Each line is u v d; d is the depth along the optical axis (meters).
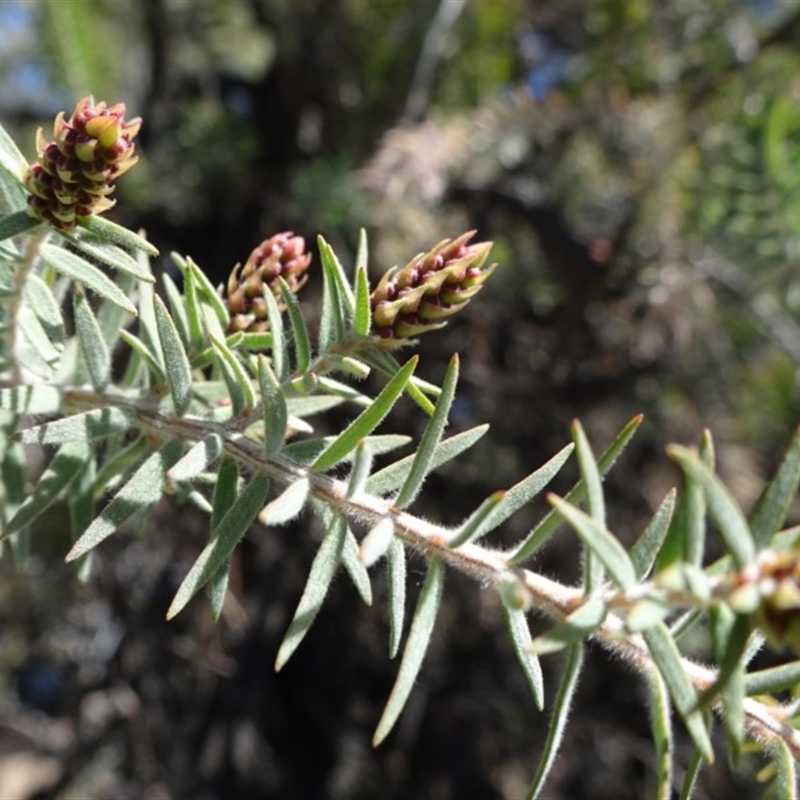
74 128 0.11
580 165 0.45
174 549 0.43
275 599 0.45
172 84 0.48
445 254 0.13
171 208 0.43
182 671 0.46
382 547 0.11
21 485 0.16
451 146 0.39
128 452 0.15
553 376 0.45
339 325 0.13
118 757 0.45
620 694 0.47
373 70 0.44
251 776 0.46
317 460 0.12
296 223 0.44
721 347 0.45
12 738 0.54
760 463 0.44
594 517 0.10
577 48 0.48
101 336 0.14
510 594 0.10
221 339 0.13
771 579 0.08
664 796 0.10
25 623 0.47
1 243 0.12
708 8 0.47
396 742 0.47
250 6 0.46
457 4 0.44
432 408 0.13
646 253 0.43
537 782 0.10
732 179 0.37
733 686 0.09
